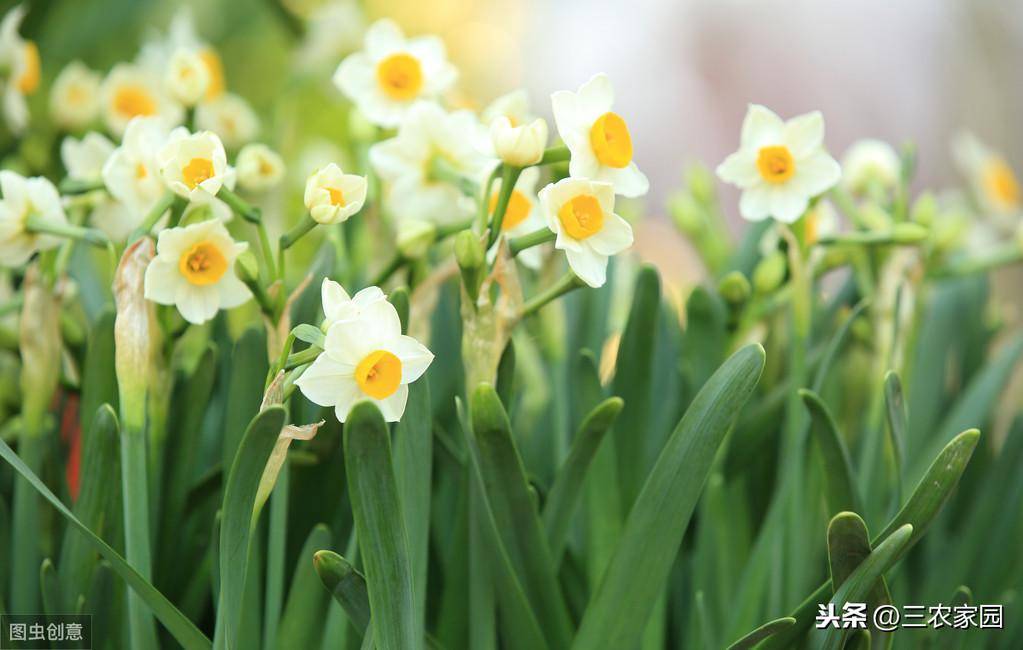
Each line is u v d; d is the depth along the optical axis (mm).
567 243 774
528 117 871
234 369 823
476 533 809
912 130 3805
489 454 792
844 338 851
